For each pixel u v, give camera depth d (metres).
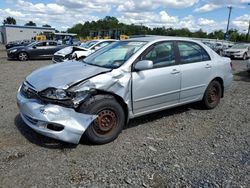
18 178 3.17
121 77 4.21
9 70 12.65
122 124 4.32
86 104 3.87
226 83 6.27
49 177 3.21
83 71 4.17
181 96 5.23
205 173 3.42
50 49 19.72
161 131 4.77
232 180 3.28
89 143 4.11
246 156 3.91
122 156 3.79
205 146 4.22
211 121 5.39
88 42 14.77
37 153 3.77
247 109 6.32
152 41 4.82
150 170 3.45
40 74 4.30
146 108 4.66
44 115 3.66
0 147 3.90
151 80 4.59
